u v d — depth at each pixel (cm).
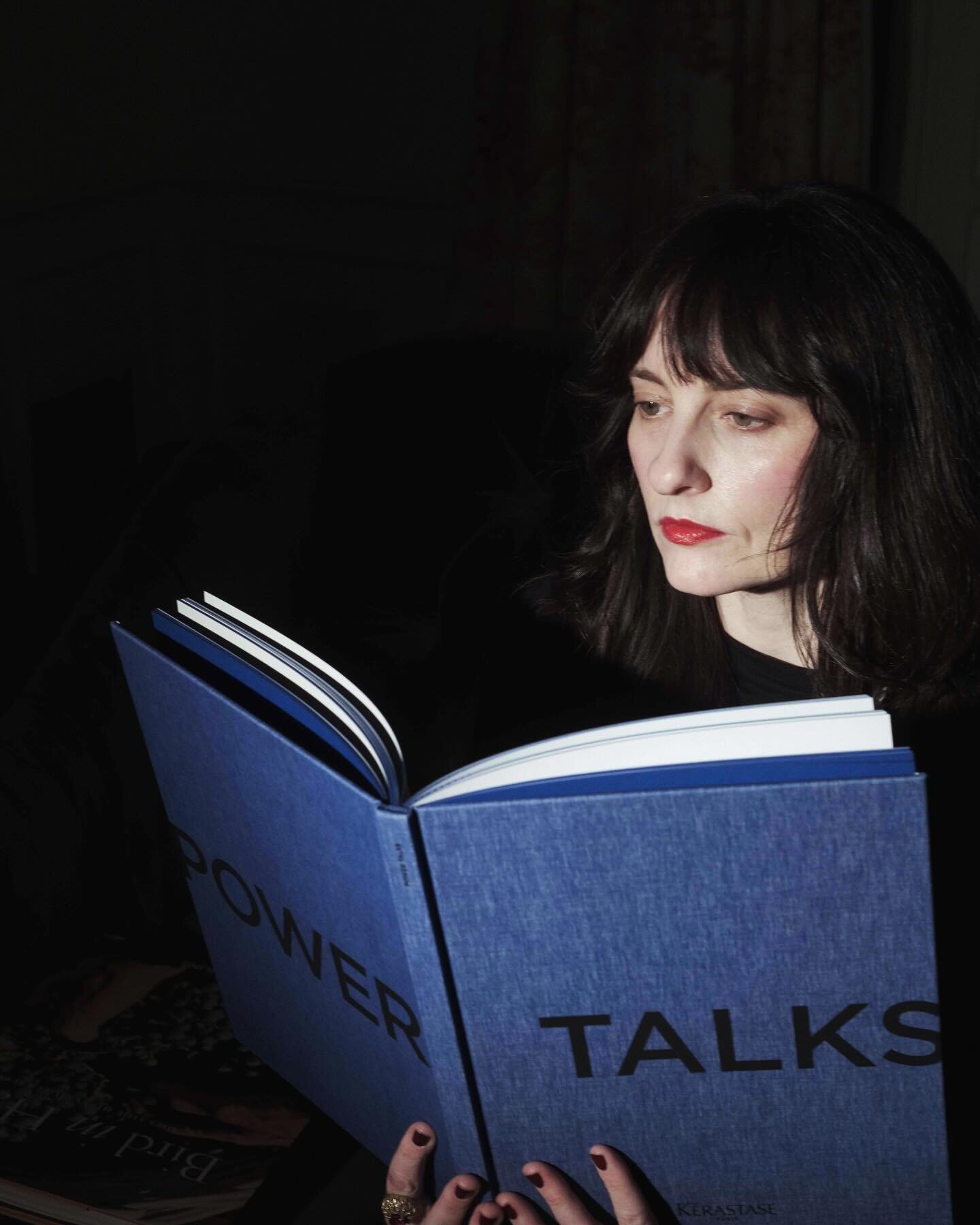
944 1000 87
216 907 85
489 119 272
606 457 107
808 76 248
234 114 292
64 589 270
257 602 136
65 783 107
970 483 94
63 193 270
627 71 260
